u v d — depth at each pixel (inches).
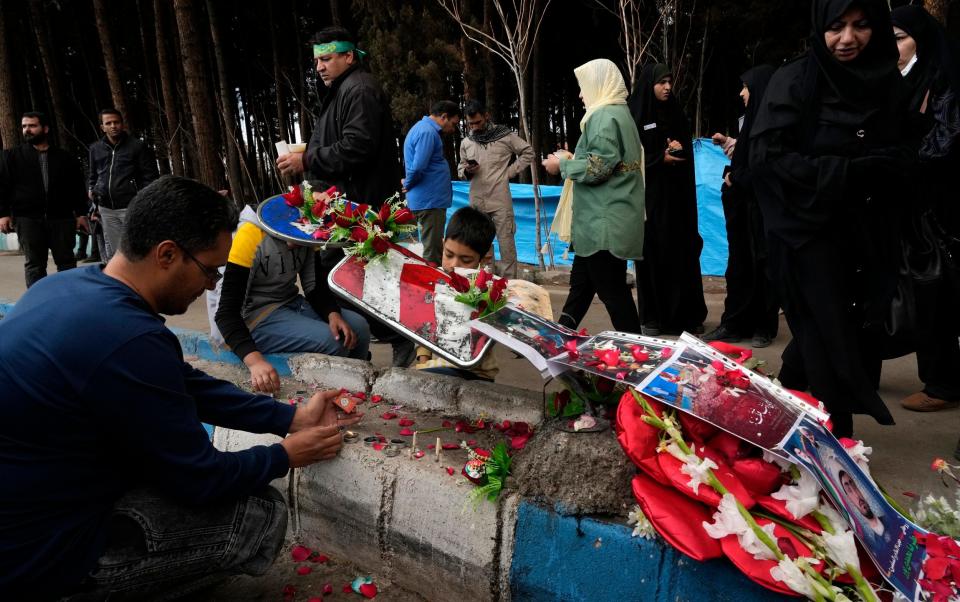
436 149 251.4
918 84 120.6
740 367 83.5
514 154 279.9
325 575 99.7
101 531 73.7
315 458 89.5
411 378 117.3
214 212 75.0
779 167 100.3
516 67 291.4
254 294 136.9
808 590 60.2
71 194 271.0
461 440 102.3
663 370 78.1
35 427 67.9
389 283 104.1
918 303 106.5
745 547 63.3
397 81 430.0
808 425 73.9
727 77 462.0
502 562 84.3
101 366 67.9
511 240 283.1
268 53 746.8
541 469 82.0
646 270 209.6
